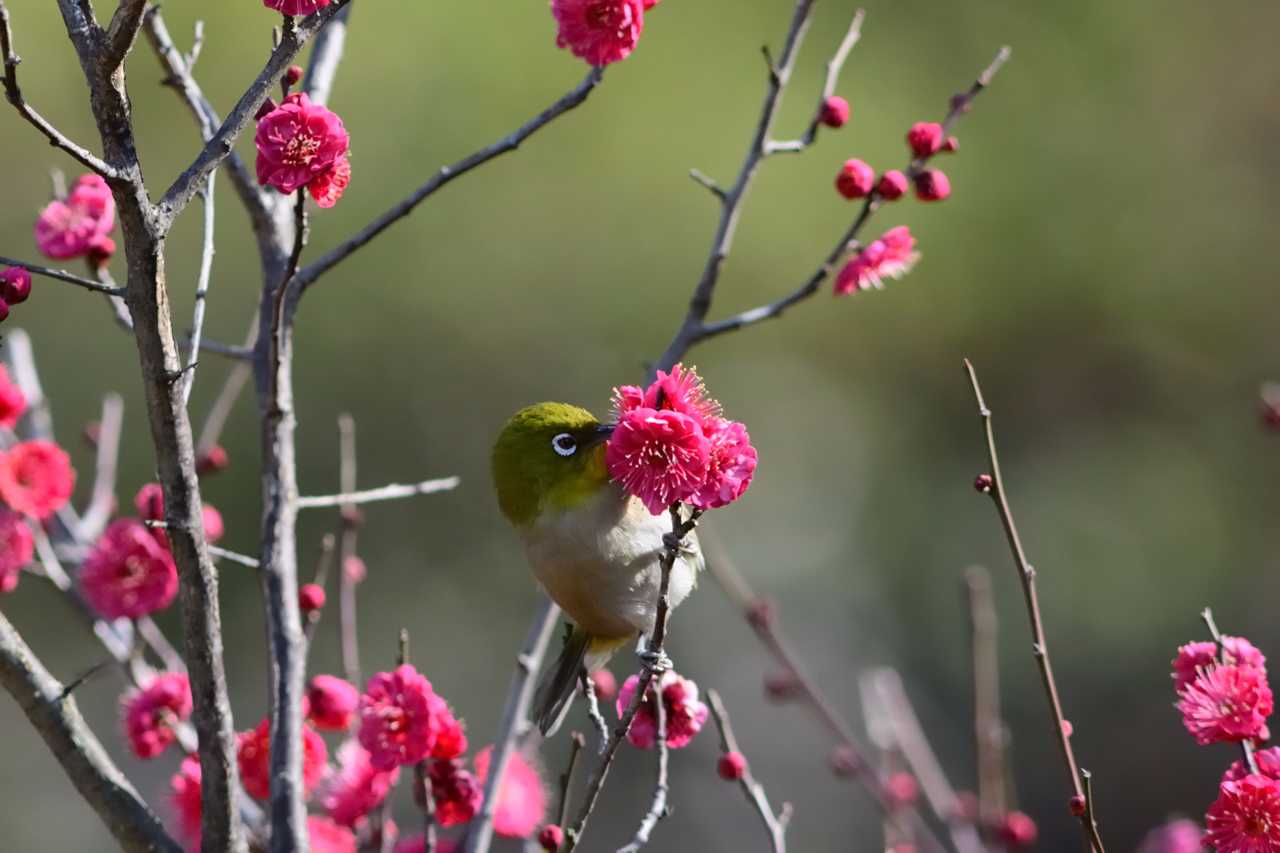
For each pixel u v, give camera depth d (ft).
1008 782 31.19
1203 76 62.28
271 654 17.20
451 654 52.37
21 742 50.67
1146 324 61.36
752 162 20.99
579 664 19.34
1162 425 61.31
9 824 49.60
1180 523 59.93
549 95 55.16
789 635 57.62
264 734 17.70
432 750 16.57
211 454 22.35
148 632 20.68
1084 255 60.90
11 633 15.08
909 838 23.52
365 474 53.06
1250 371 61.21
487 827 18.22
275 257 18.92
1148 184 61.57
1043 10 61.87
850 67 58.95
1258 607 59.26
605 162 55.77
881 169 57.67
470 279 54.75
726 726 16.99
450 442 53.98
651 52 56.75
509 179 55.36
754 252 57.00
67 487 18.08
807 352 60.34
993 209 60.18
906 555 60.23
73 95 52.29
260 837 18.42
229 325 51.16
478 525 54.03
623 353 56.13
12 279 13.96
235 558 17.49
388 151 53.88
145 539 18.30
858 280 19.16
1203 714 13.79
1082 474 60.64
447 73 54.19
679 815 50.42
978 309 60.49
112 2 31.07
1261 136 62.28
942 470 61.05
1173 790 53.57
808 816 51.57
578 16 14.83
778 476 60.59
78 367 50.34
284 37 13.71
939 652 58.18
